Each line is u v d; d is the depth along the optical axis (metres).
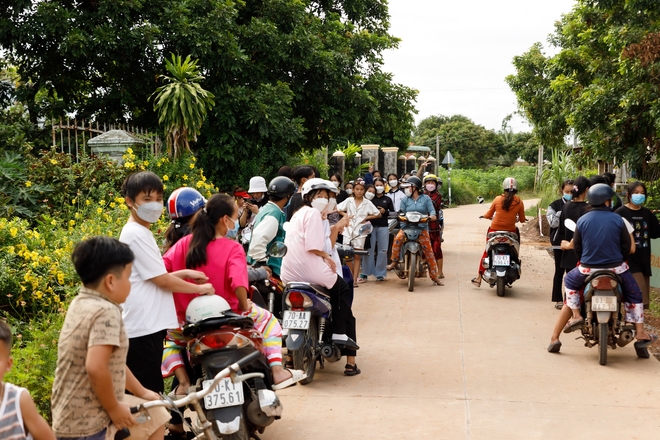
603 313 6.35
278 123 13.08
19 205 8.89
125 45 12.12
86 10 12.62
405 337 7.61
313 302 5.81
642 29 10.63
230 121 12.70
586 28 16.00
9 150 10.30
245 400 4.15
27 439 2.62
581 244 6.66
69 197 9.27
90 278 3.03
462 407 5.35
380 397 5.61
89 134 12.43
